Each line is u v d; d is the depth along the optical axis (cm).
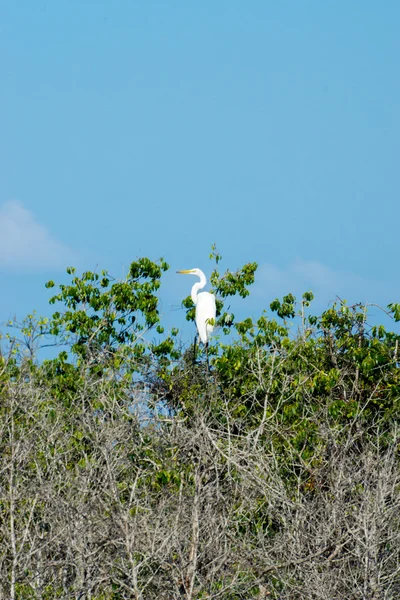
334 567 3628
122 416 3825
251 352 5528
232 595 3525
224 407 4466
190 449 3856
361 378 5388
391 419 4875
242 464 3922
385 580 3544
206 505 3512
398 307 5694
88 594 3244
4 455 3738
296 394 4950
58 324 7931
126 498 3884
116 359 4959
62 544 3506
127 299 8144
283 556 3581
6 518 3738
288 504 3544
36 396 4062
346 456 3897
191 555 3325
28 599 3347
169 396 5144
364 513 3353
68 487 3603
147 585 3412
